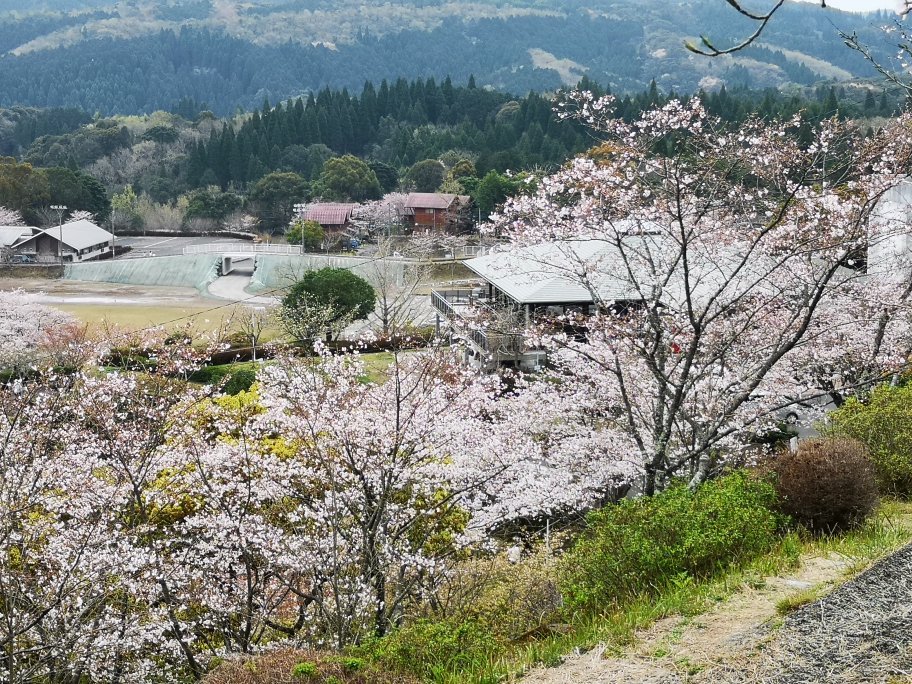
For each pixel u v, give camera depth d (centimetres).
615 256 1312
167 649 976
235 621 1003
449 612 884
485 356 1783
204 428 1295
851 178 1187
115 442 1095
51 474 1027
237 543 973
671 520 700
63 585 833
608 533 727
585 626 633
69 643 847
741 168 1143
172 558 980
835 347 1304
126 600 950
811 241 1028
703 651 512
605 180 1120
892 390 1042
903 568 566
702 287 1398
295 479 1112
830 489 764
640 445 1036
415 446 1061
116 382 1217
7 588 866
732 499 731
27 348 3078
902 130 1068
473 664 612
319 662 579
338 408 1084
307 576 975
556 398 1301
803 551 688
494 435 1184
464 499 1144
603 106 1170
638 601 655
